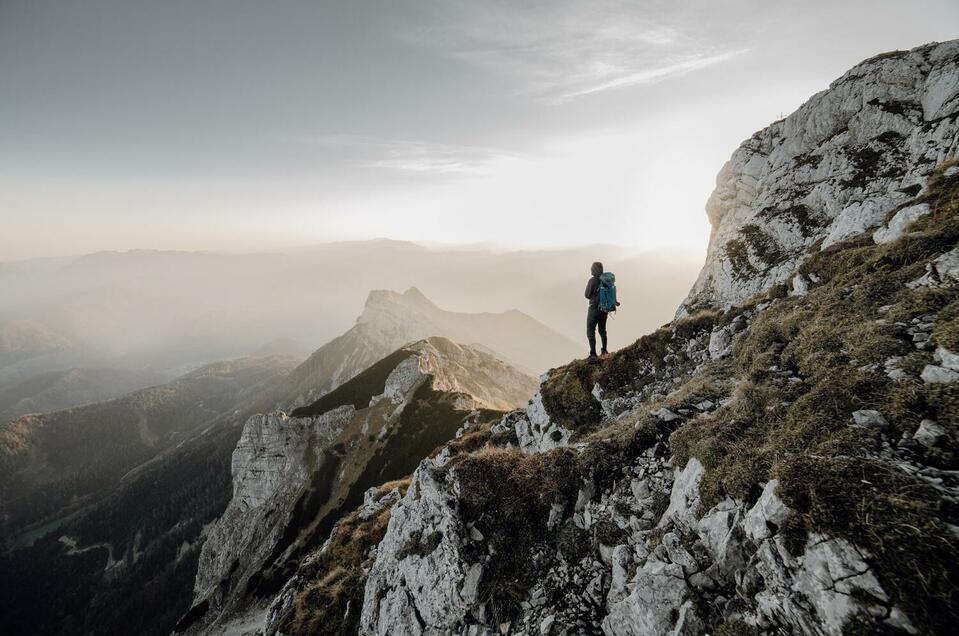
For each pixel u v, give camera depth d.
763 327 12.30
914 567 4.24
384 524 23.62
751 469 6.75
